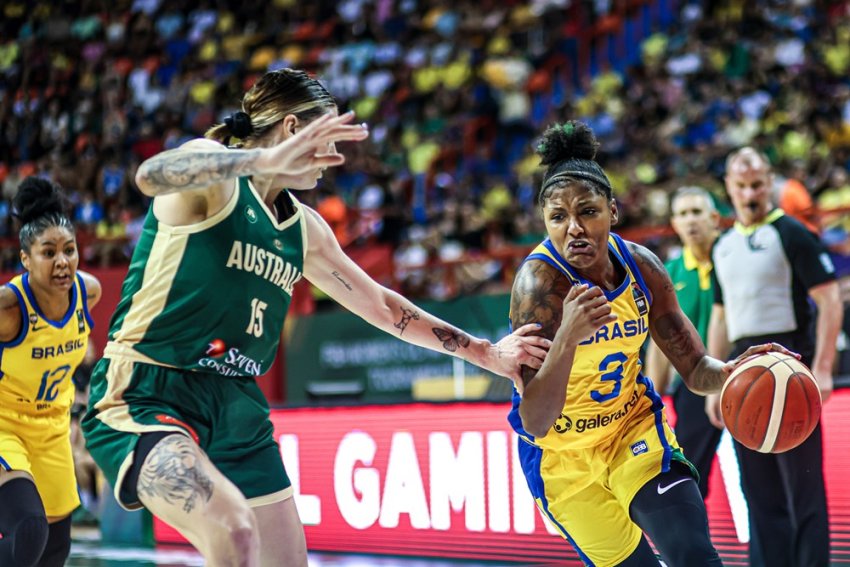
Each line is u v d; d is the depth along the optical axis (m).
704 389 3.87
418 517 6.88
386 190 14.93
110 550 8.09
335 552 7.22
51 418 4.77
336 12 20.08
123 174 16.02
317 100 3.43
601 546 3.90
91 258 12.73
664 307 3.86
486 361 3.83
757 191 5.52
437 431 6.82
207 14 20.44
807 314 5.50
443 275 12.19
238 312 3.40
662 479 3.68
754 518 5.55
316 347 11.22
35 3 20.00
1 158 18.16
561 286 3.62
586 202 3.48
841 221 10.55
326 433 7.35
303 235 3.60
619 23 18.20
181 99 18.45
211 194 3.31
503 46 17.81
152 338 3.37
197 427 3.41
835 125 13.80
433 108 17.11
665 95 15.47
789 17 16.22
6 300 4.50
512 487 6.46
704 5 17.19
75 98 18.58
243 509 3.08
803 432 3.64
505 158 16.39
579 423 3.75
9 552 4.37
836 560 5.76
